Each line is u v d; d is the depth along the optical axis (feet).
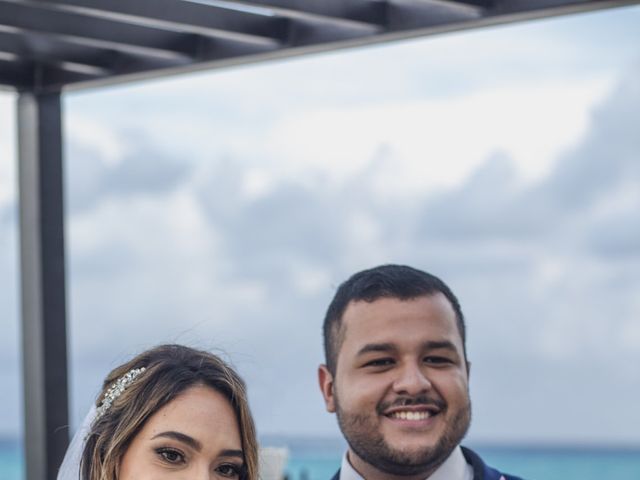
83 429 11.43
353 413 11.87
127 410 10.79
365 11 17.21
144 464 10.66
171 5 17.17
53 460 19.40
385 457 11.80
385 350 11.80
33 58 18.69
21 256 19.74
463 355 12.06
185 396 10.77
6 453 156.87
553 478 159.33
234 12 17.62
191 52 18.70
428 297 11.94
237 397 10.89
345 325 11.99
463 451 12.50
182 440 10.65
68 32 17.79
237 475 10.87
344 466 12.21
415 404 11.76
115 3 16.76
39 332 19.53
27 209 19.71
